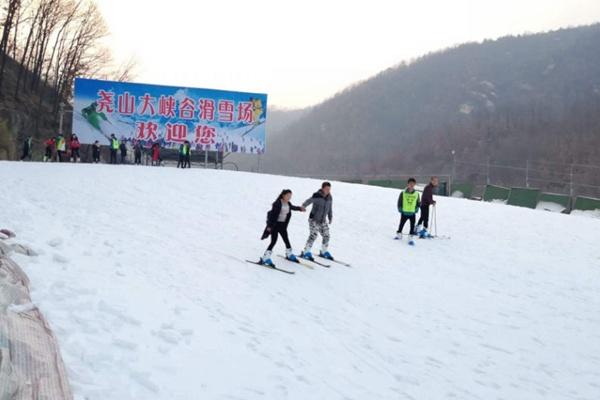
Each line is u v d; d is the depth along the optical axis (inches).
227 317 262.2
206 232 501.4
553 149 3993.6
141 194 690.2
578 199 1296.8
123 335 201.9
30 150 1432.1
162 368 184.5
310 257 454.3
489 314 369.7
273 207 409.4
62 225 391.5
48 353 161.0
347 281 406.6
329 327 290.5
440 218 783.7
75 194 605.6
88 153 1736.0
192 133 1427.2
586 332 351.6
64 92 2335.1
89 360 172.6
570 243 660.7
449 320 346.0
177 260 358.6
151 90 1402.6
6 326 162.1
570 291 449.7
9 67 2092.8
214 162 1533.0
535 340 327.0
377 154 5482.3
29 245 289.3
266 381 199.9
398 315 341.1
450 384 245.9
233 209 668.1
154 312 237.5
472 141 4670.3
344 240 571.8
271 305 305.7
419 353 279.6
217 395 177.5
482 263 528.1
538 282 471.8
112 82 1385.3
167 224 507.2
